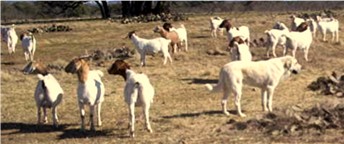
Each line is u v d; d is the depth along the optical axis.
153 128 14.67
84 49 33.16
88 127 15.13
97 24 47.81
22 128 15.30
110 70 14.45
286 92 19.38
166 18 47.91
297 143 12.81
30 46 28.70
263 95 16.06
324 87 19.53
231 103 17.62
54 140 13.92
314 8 66.62
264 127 14.23
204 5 76.44
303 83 21.08
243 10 75.62
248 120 14.84
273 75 15.71
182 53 29.22
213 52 29.23
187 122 15.27
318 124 13.90
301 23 31.12
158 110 17.02
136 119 15.62
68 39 38.72
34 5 79.25
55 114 15.30
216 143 13.11
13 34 32.47
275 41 26.94
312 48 30.38
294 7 70.31
